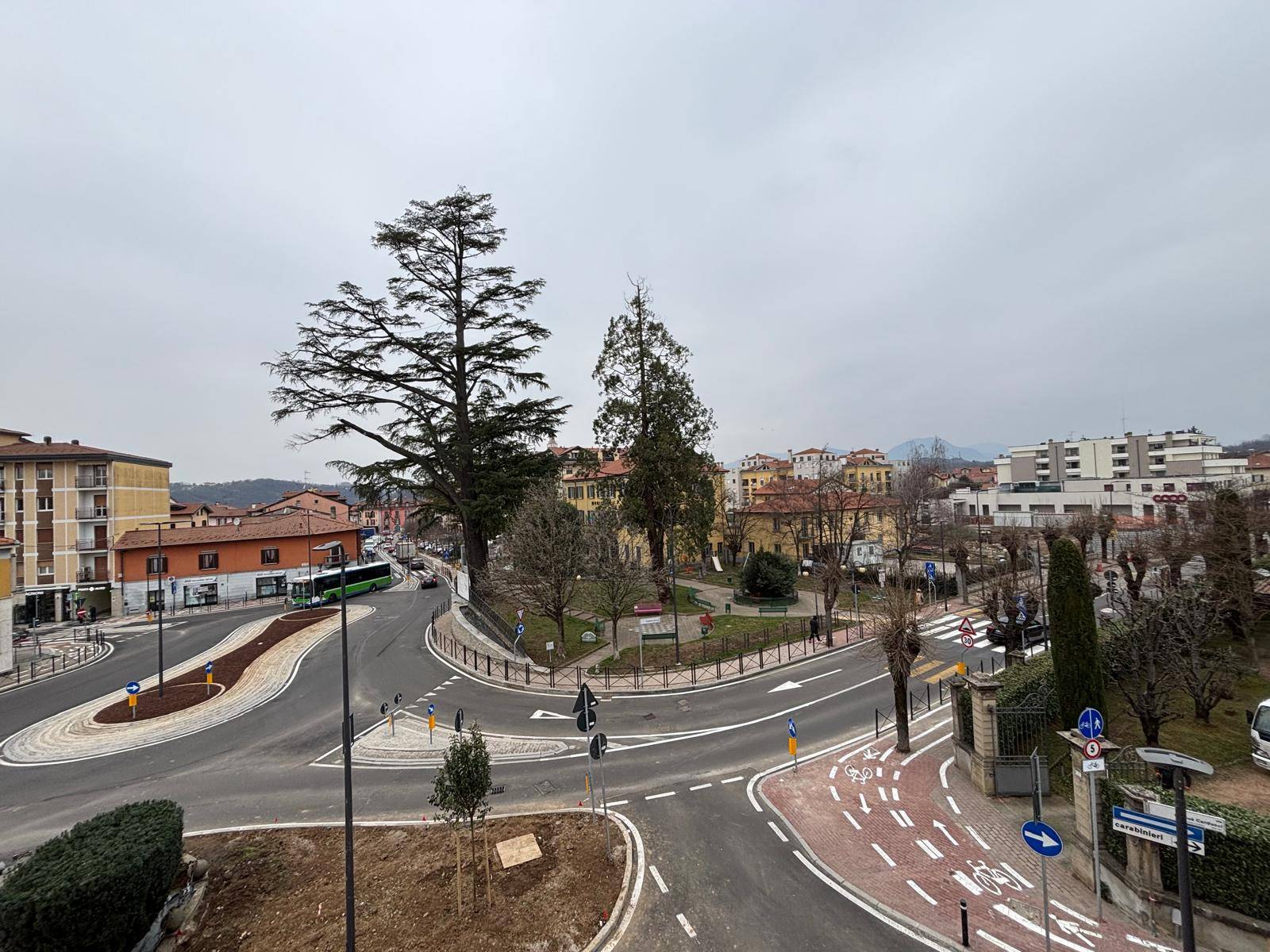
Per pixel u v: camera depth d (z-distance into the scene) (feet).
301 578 159.53
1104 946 27.66
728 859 35.60
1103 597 98.48
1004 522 229.66
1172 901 28.09
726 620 107.04
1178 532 84.58
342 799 45.14
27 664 95.61
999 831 38.29
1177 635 51.70
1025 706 47.16
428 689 73.36
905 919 29.89
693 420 117.91
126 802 46.03
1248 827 26.96
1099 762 30.73
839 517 130.31
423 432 95.61
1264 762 42.29
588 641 95.30
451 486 102.27
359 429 92.38
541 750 53.78
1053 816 39.19
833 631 97.45
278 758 53.72
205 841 39.37
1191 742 47.67
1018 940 28.17
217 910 31.71
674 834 38.52
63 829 42.42
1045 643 78.74
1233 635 72.02
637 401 117.29
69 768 52.85
